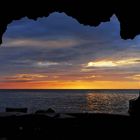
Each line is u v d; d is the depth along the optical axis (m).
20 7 21.36
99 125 13.87
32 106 93.38
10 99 157.00
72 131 12.66
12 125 13.12
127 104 99.31
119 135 12.36
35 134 11.97
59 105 97.88
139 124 14.27
